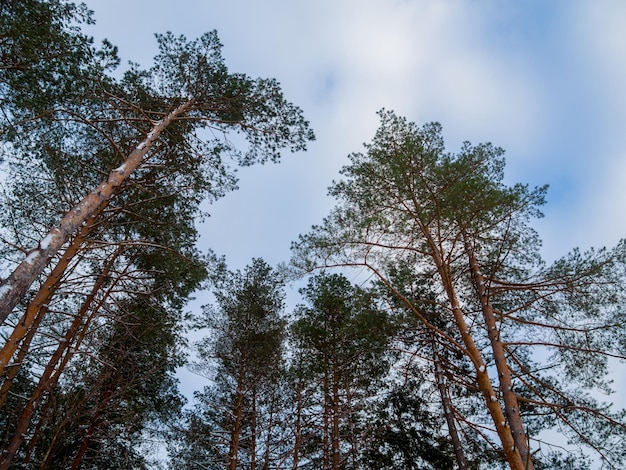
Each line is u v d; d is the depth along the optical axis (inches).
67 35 352.8
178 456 500.7
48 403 395.2
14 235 410.9
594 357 377.7
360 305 418.9
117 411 457.1
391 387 522.3
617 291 369.1
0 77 335.6
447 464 478.6
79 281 401.7
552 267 390.6
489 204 353.1
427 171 390.3
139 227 465.1
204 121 461.4
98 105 402.0
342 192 433.4
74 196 419.8
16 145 374.3
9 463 333.7
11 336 294.2
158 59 451.2
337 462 452.1
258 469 468.8
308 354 541.3
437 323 481.1
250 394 538.0
